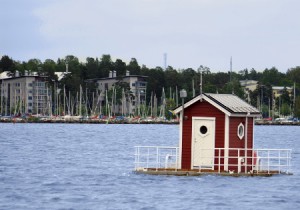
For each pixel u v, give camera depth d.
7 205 103.19
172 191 113.44
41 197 110.38
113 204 103.50
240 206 102.44
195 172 126.06
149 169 132.12
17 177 137.50
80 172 146.62
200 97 126.25
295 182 123.62
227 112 124.81
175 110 127.94
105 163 172.50
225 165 126.94
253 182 122.25
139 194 111.44
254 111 130.50
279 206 102.94
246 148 129.12
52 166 163.38
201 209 99.94
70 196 111.12
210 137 126.50
